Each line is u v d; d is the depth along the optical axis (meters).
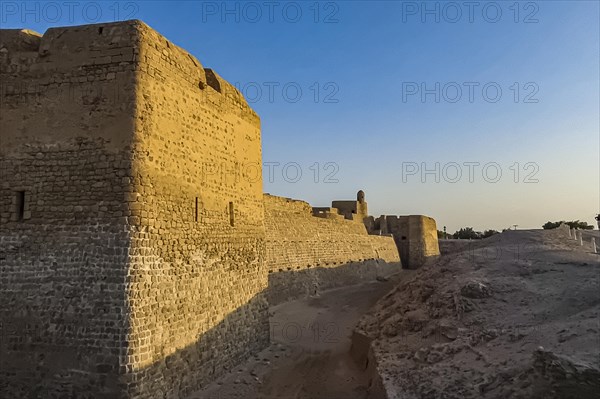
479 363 9.02
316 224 32.34
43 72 9.59
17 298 9.09
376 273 40.06
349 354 14.82
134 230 8.89
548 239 19.69
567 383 6.64
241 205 13.72
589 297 10.76
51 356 8.80
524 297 12.00
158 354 9.27
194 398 10.26
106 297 8.73
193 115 11.23
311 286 28.66
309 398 10.97
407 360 10.74
